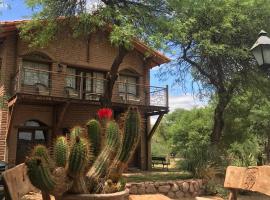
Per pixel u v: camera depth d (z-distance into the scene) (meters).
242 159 13.92
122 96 18.92
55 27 13.55
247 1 13.40
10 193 2.95
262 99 15.88
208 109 24.88
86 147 3.01
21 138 16.28
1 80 16.09
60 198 3.01
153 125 19.16
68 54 17.62
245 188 4.55
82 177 3.09
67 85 17.58
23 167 3.38
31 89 16.20
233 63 14.25
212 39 13.98
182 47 14.36
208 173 12.32
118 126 3.52
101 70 18.64
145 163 19.23
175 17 12.41
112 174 3.48
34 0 12.55
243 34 14.01
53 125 16.94
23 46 16.30
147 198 5.20
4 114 15.84
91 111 17.95
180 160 13.95
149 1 12.40
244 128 15.87
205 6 13.20
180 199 11.12
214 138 14.44
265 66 6.90
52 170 2.95
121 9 11.91
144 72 19.98
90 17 12.20
